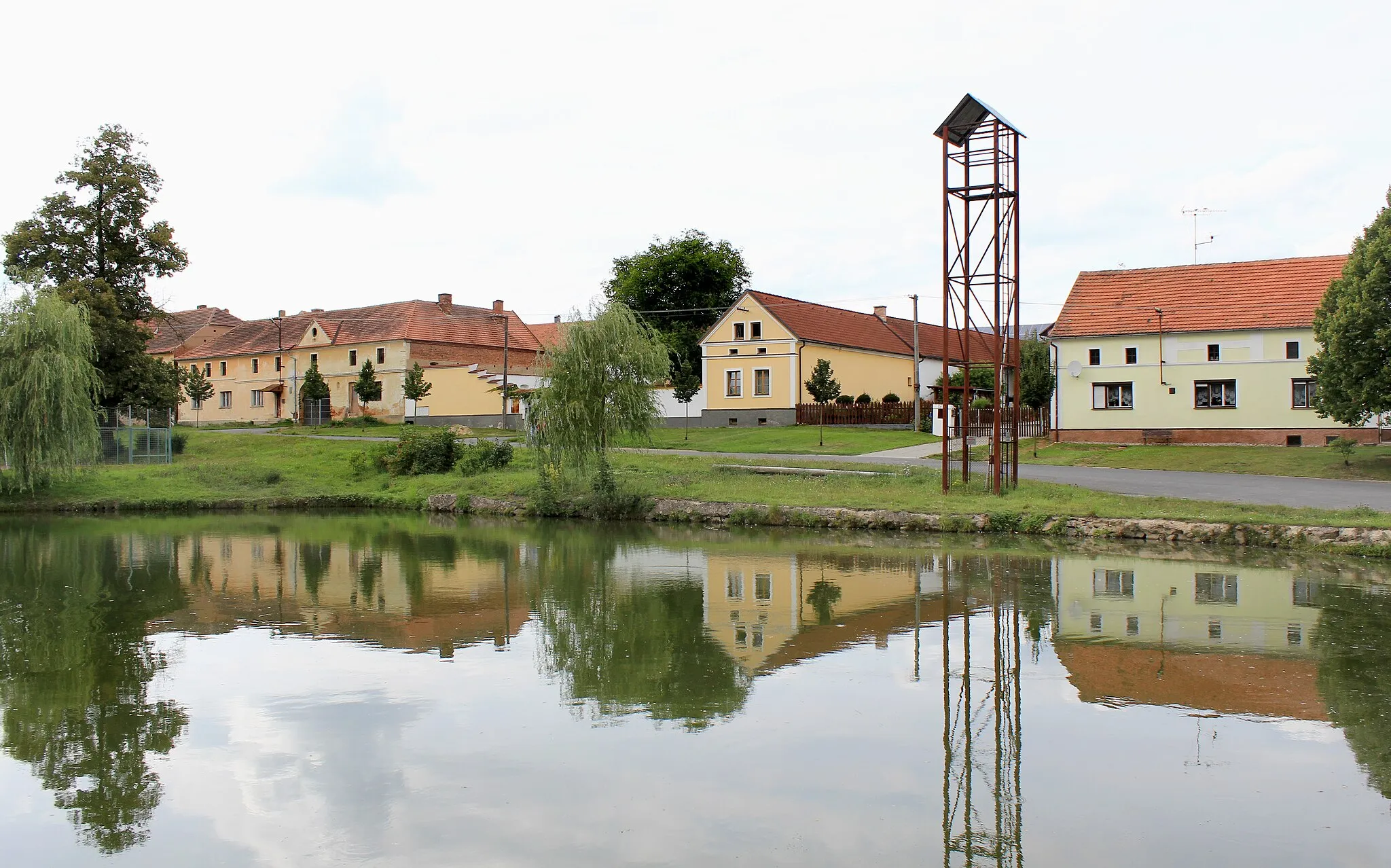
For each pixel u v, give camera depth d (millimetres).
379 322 69250
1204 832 8312
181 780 9695
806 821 8586
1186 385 42188
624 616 16984
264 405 75500
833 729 10914
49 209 47750
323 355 70875
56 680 13273
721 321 57031
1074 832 8344
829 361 57062
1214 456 37875
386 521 34750
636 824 8570
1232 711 11375
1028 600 17609
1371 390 32812
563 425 32438
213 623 16938
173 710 11883
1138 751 10164
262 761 10164
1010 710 11492
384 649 14898
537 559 24078
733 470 36062
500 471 41625
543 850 8117
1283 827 8406
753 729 10922
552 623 16547
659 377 33656
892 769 9750
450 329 70125
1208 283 43781
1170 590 18375
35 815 8969
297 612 17766
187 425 71375
